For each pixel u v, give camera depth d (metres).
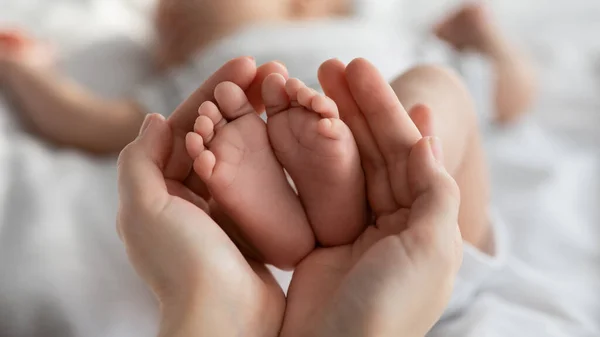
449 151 0.42
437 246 0.33
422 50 0.59
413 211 0.35
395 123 0.36
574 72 0.69
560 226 0.51
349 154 0.36
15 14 0.67
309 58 0.53
